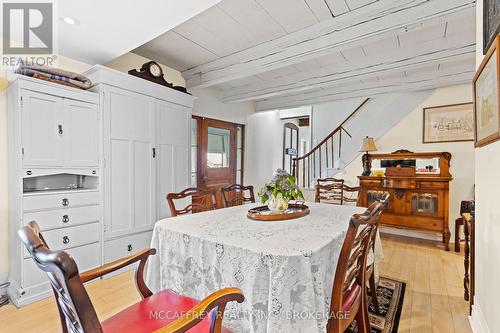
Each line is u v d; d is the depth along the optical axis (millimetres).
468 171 3695
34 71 2148
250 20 2410
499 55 1193
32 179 2369
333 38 2404
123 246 2707
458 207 3752
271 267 1104
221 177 4746
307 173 5891
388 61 2980
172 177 3188
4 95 2260
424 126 4016
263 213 1854
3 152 2250
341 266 1138
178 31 2621
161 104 3055
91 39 2326
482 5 1598
